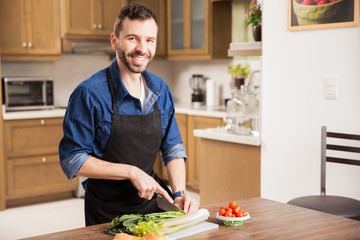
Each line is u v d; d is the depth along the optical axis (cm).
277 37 277
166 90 193
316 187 263
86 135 169
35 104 458
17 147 435
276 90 280
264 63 286
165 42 537
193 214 149
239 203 181
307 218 160
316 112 260
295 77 269
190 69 565
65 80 517
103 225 152
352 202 225
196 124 473
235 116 305
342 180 253
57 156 457
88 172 164
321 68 256
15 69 487
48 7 462
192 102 524
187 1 498
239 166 304
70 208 434
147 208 186
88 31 482
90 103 169
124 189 179
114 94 175
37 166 447
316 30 256
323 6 249
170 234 140
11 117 427
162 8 531
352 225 152
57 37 468
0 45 439
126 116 176
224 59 512
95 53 491
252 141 290
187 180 493
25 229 371
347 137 237
